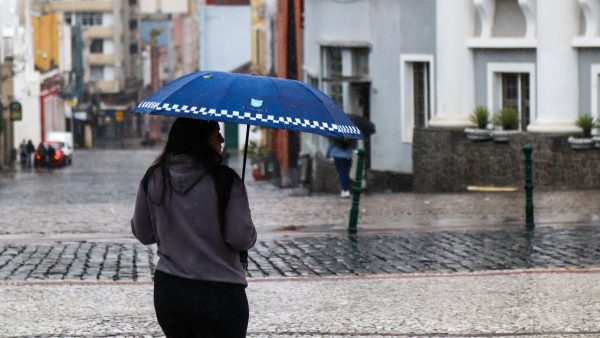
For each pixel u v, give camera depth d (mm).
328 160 43094
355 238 20453
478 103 34969
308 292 14578
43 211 28984
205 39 121562
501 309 13250
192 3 179500
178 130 7602
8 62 82750
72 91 138000
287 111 7684
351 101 42156
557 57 31703
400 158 39000
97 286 15102
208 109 7539
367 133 36938
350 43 40812
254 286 15070
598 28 31344
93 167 81188
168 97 7688
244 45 122062
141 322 12602
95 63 168375
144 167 78812
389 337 11742
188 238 7480
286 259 17812
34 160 80875
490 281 15266
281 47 53125
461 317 12789
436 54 36125
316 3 43062
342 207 28094
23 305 13648
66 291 14648
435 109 36938
